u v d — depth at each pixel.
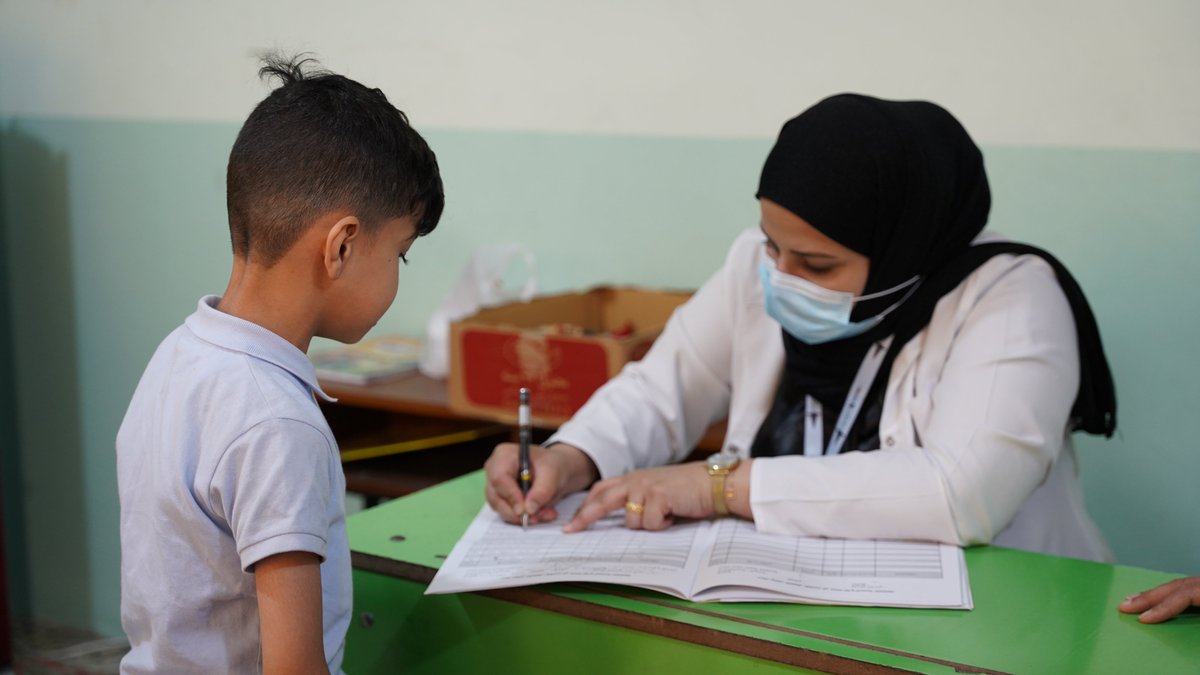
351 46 2.94
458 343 2.35
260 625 0.93
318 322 1.01
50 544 3.67
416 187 1.02
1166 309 2.12
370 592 1.31
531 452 1.50
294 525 0.89
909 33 2.27
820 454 1.60
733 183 2.50
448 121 2.84
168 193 3.26
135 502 0.99
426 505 1.49
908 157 1.46
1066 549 1.58
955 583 1.20
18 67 3.48
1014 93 2.19
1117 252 2.14
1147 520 2.19
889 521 1.32
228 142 3.12
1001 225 2.24
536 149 2.73
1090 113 2.13
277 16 3.00
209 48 3.11
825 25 2.35
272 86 1.10
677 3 2.50
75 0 3.33
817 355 1.60
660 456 1.71
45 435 3.63
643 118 2.59
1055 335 1.45
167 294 3.33
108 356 3.47
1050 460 1.40
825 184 1.45
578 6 2.62
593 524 1.39
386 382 2.58
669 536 1.34
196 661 0.98
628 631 1.14
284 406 0.93
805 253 1.49
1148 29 2.05
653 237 2.62
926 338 1.55
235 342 0.96
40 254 3.54
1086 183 2.15
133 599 1.00
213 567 0.95
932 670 1.01
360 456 2.48
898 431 1.53
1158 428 2.16
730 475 1.38
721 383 1.79
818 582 1.20
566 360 2.24
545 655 1.20
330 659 0.99
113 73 3.29
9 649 3.24
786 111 2.42
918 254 1.50
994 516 1.34
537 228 2.77
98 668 3.28
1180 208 2.07
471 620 1.24
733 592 1.17
